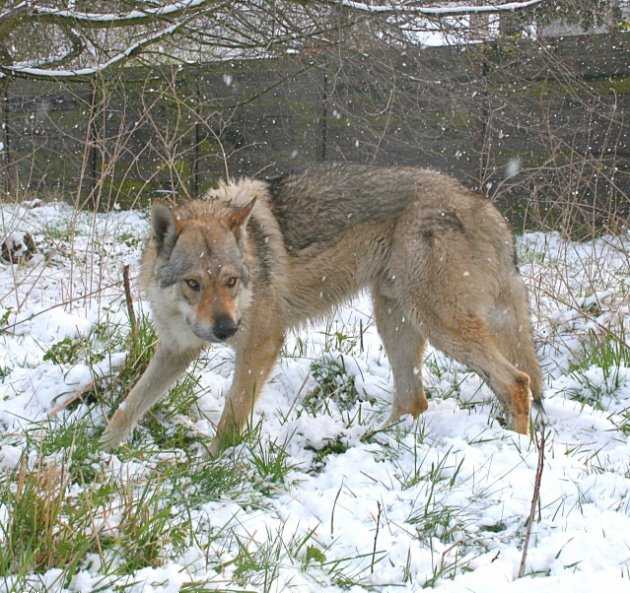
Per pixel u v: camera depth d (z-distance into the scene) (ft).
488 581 8.89
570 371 18.49
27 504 9.01
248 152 39.47
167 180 40.01
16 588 7.89
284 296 15.57
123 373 15.26
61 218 35.94
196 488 11.53
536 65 33.71
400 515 11.01
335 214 15.80
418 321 15.70
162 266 14.19
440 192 15.75
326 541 10.14
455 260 15.34
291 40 27.32
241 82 38.91
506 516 10.85
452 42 29.53
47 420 13.29
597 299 21.44
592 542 9.78
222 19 27.71
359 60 28.14
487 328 15.37
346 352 19.22
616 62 33.86
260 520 10.53
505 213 35.40
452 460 12.70
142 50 27.53
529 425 14.75
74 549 8.71
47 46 34.04
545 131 31.76
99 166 41.91
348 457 12.97
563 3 29.91
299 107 38.22
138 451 12.64
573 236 32.40
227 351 18.70
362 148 37.37
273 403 16.17
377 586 9.13
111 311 20.51
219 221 14.15
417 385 16.14
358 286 16.43
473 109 33.83
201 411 15.47
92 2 27.04
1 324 18.97
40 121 43.80
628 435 14.53
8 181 38.19
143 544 9.17
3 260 26.84
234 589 8.48
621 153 33.73
